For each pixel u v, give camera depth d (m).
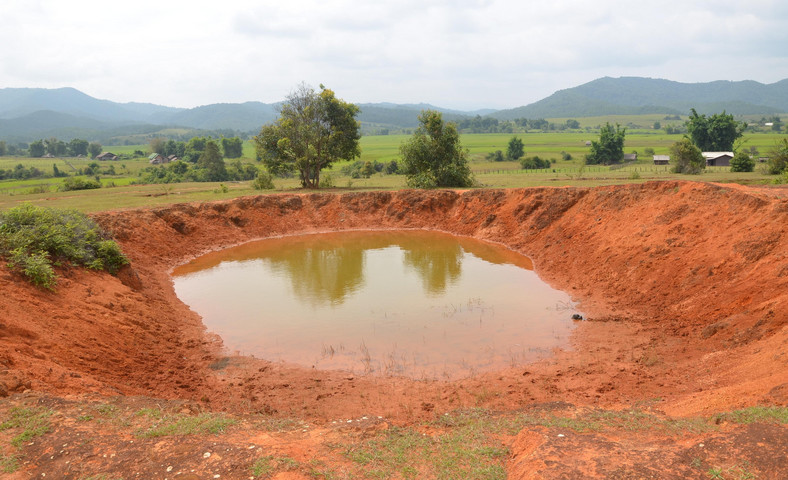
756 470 6.23
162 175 82.31
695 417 8.57
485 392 12.17
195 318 18.19
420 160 42.25
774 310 12.16
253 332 16.77
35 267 14.28
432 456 7.80
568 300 19.50
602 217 24.95
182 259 27.58
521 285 21.80
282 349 15.30
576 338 15.57
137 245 26.14
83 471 7.04
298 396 12.29
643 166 74.06
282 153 43.66
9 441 7.67
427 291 21.16
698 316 15.12
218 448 7.60
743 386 9.45
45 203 33.94
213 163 82.75
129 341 14.47
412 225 36.19
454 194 36.91
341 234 34.84
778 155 40.66
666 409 9.65
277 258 28.05
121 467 7.14
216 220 32.84
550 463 6.82
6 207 31.73
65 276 16.02
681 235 19.44
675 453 6.91
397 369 13.75
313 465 7.28
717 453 6.73
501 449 7.85
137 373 12.98
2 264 14.06
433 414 11.10
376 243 31.69
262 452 7.48
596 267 21.73
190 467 7.10
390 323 17.34
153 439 7.98
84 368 11.86
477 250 29.14
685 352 13.34
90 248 18.70
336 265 26.19
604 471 6.53
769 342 11.21
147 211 29.34
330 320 17.80
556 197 29.52
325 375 13.49
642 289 18.44
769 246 15.28
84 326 13.66
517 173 65.06
